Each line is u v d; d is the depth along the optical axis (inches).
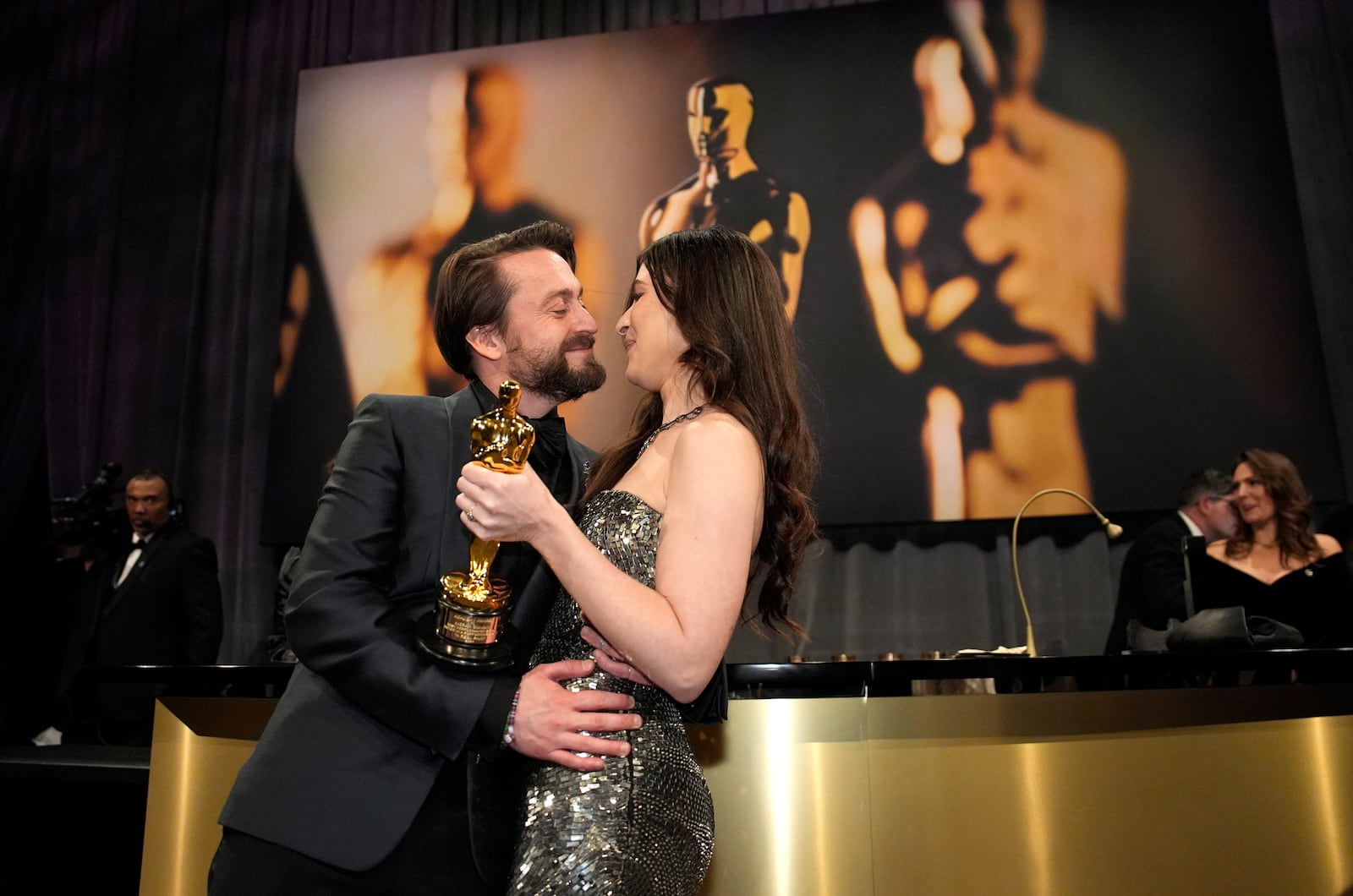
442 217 212.1
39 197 246.2
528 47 214.1
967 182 192.1
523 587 56.7
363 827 51.8
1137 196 186.9
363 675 51.8
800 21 203.0
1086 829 63.2
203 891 69.4
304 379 212.2
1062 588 183.8
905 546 190.5
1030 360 185.5
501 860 53.5
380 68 220.5
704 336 53.8
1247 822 62.7
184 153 237.5
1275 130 184.7
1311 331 178.2
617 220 203.3
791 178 197.5
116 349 232.4
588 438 193.3
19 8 255.6
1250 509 133.2
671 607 46.1
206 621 165.3
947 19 197.8
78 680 73.2
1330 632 116.7
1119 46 191.6
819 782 64.8
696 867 49.6
